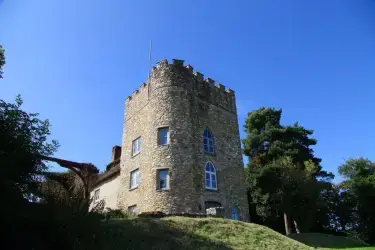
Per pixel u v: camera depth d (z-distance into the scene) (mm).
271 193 34469
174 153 21938
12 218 9016
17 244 8789
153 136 23078
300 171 32812
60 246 9039
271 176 34625
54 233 9172
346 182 36719
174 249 11328
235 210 23859
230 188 24406
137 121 26797
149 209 20734
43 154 12156
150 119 24078
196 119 24484
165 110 23547
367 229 33719
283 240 16000
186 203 20531
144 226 13461
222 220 16641
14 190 9781
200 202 21406
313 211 32438
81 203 10602
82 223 9992
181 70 25406
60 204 9891
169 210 20078
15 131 11195
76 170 17656
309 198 32188
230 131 27359
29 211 9344
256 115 45281
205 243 12648
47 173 12789
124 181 25797
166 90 24250
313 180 32719
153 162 22094
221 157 25078
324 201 33812
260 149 41781
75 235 9562
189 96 24797
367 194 34031
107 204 28141
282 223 36656
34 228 9148
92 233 10094
